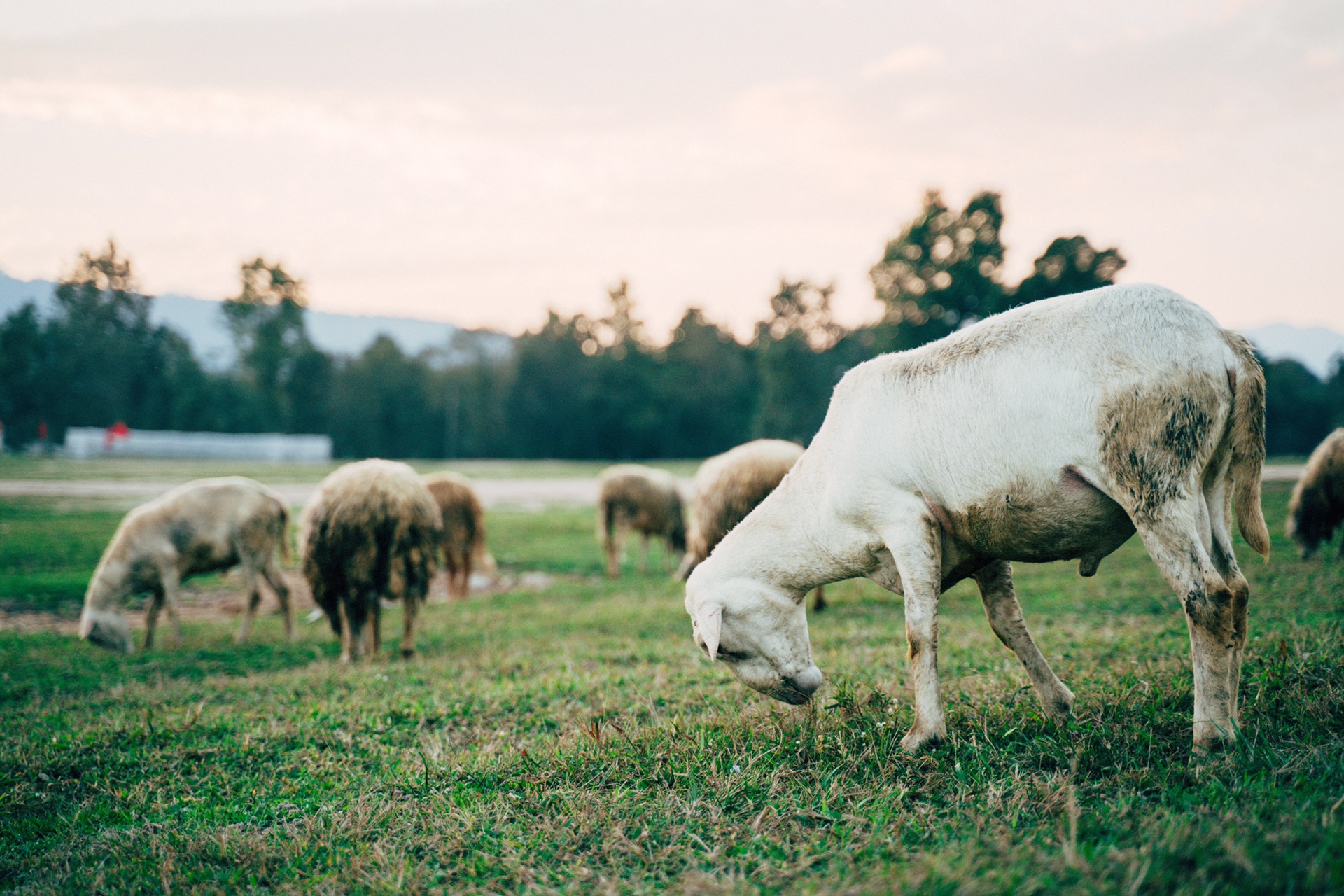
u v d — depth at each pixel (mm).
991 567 4074
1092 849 2426
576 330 84562
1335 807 2473
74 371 69438
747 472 9203
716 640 4090
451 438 78125
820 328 69375
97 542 16891
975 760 3344
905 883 2338
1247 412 3258
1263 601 7160
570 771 3805
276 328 76688
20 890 3207
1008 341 3541
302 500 27609
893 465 3791
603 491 15383
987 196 45188
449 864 3084
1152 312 3289
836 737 3771
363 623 8078
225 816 3775
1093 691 4230
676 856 2908
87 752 4883
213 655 8641
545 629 9266
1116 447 3227
